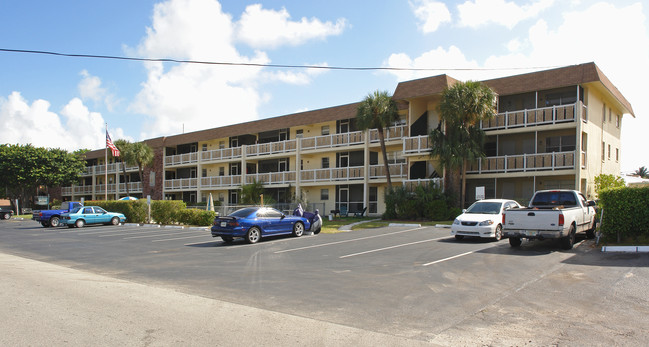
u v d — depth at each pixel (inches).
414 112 1189.7
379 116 1159.0
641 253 471.2
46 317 265.6
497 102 1090.1
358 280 379.9
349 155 1448.1
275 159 1672.0
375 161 1400.1
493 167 1060.5
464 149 1001.5
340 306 294.2
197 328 244.7
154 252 625.3
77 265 511.8
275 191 1653.5
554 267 417.4
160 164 2078.0
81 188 2586.1
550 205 601.3
